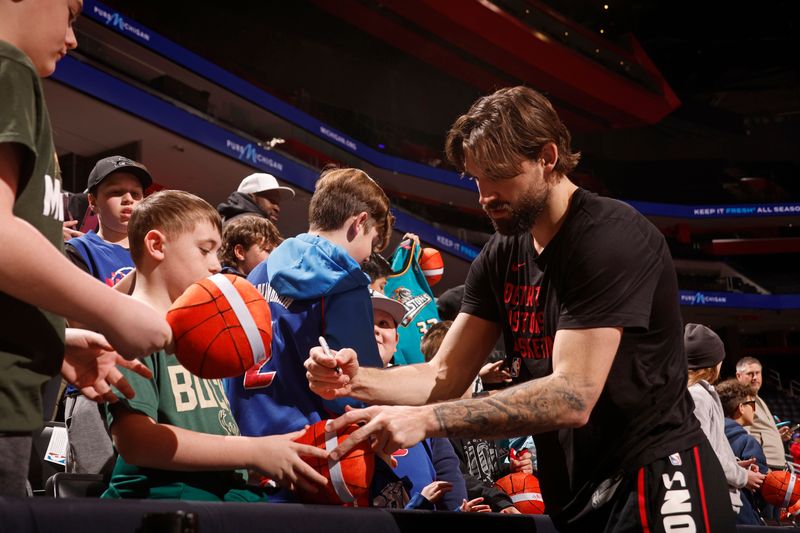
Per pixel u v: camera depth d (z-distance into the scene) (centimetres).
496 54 1986
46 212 109
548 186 164
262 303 140
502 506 281
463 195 1972
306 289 194
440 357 187
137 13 1616
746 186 2295
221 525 109
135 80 1213
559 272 163
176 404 160
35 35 111
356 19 1847
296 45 1964
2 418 103
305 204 1488
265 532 116
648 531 154
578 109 2191
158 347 113
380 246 227
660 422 159
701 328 367
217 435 150
